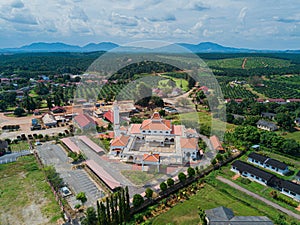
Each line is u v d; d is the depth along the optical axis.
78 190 35.22
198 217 29.22
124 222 27.69
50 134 60.38
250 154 44.62
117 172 38.00
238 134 52.12
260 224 25.53
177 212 30.20
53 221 29.28
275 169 40.66
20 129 64.31
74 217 29.61
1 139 56.25
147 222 27.92
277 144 47.62
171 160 41.03
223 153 45.53
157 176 37.41
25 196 34.47
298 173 37.84
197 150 43.31
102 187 35.84
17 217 30.17
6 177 39.78
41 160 45.25
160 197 32.62
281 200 32.56
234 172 40.19
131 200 31.59
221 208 28.16
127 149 42.34
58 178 36.59
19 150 50.50
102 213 25.83
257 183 36.94
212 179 37.62
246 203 31.88
